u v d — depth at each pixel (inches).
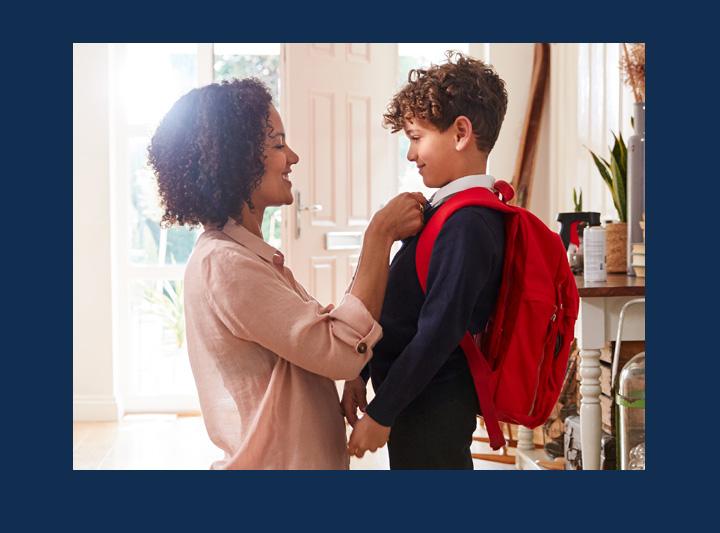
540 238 69.1
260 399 57.6
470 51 199.9
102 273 192.4
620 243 126.7
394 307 68.4
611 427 117.5
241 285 55.7
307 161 181.9
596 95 163.8
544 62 191.8
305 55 180.9
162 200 60.3
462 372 68.5
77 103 190.2
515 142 195.8
